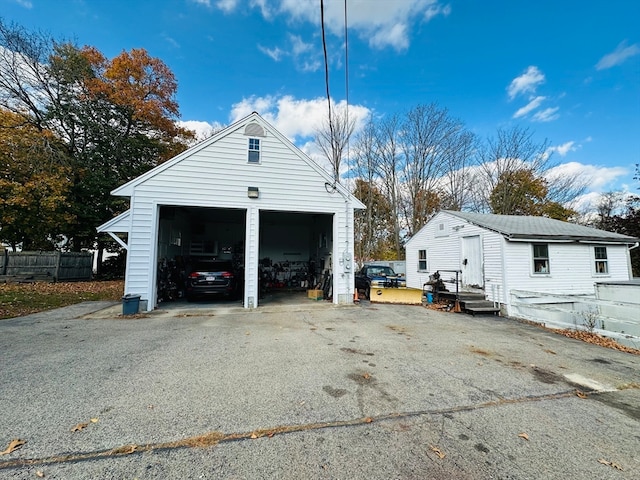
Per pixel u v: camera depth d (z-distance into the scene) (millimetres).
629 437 2635
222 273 10266
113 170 18141
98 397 3170
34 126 16234
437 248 13648
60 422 2656
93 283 15484
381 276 12719
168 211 10953
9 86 15500
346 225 10242
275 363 4340
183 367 4121
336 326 6922
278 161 9680
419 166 25250
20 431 2498
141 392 3311
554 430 2721
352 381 3730
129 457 2195
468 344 5699
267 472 2061
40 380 3592
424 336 6211
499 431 2676
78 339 5516
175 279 11875
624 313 7703
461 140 25156
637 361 4957
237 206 9258
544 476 2088
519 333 6973
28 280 14883
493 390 3578
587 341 6359
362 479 2010
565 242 10914
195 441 2414
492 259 10547
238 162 9344
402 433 2600
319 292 11102
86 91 17297
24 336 5680
